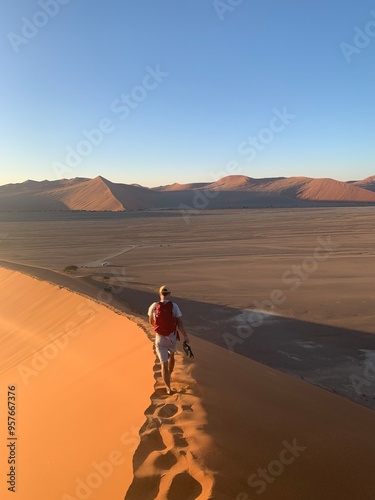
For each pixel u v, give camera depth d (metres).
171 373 7.08
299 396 8.09
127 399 6.42
